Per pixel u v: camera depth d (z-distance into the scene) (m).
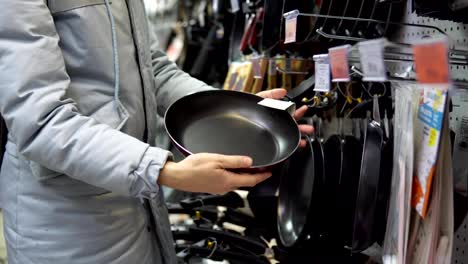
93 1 0.77
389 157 0.76
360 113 0.93
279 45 1.11
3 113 0.66
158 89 1.10
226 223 1.33
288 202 1.13
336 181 0.92
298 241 0.97
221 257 1.13
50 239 0.82
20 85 0.64
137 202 0.90
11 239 0.86
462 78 0.76
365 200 0.72
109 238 0.84
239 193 1.37
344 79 0.56
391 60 0.70
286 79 1.21
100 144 0.65
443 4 0.69
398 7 0.92
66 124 0.65
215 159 0.66
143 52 0.88
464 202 0.75
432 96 0.58
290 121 0.84
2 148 0.92
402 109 0.68
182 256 1.15
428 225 0.62
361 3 0.86
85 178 0.67
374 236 0.77
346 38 0.83
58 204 0.80
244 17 1.61
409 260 0.70
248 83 1.29
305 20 0.99
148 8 3.08
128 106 0.84
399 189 0.66
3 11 0.65
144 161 0.65
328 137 1.09
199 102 0.90
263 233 1.24
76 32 0.76
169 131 0.78
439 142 0.56
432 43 0.40
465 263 0.79
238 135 0.86
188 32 2.35
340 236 0.94
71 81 0.78
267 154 0.81
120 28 0.82
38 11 0.67
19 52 0.64
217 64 2.11
